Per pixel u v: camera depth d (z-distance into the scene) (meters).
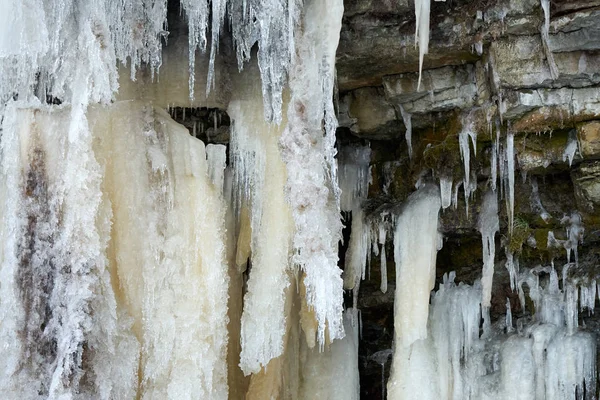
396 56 6.88
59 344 5.80
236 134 7.12
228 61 7.12
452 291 8.37
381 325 9.41
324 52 6.29
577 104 6.52
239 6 6.55
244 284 7.64
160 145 6.86
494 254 7.65
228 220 7.35
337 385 8.34
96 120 6.38
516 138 6.93
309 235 6.47
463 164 7.32
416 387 7.95
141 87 6.95
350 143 8.22
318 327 6.97
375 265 8.64
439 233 7.77
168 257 6.66
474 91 7.05
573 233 7.32
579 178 6.83
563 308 7.84
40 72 6.51
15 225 5.90
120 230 6.49
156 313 6.55
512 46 6.48
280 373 7.45
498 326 8.39
